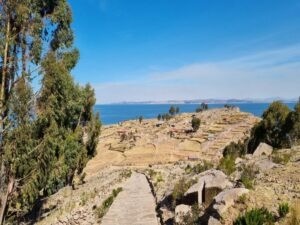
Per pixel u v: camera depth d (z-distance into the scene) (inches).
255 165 755.4
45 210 1178.0
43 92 733.3
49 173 796.6
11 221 869.2
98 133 1407.5
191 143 3115.2
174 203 768.9
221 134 3353.8
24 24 746.8
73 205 1064.2
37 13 756.6
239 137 3164.4
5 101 732.0
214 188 655.1
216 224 515.8
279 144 1493.6
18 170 742.5
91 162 2758.4
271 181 617.3
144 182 1318.9
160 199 927.0
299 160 729.0
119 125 5467.5
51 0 788.6
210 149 2753.4
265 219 468.8
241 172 737.6
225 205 537.6
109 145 3513.8
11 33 748.6
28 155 740.0
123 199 1008.9
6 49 729.6
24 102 716.7
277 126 1556.3
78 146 1224.8
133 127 4840.1
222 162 880.3
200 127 3900.1
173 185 965.2
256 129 1610.5
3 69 730.8
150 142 3287.4
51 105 735.7
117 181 1339.8
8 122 721.6
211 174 720.3
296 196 533.3
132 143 3324.3
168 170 1405.0
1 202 746.2
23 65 756.6
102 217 842.8
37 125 745.6
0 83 749.3
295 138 1477.6
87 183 1478.8
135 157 2684.5
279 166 716.0
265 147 1034.1
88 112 1360.7
